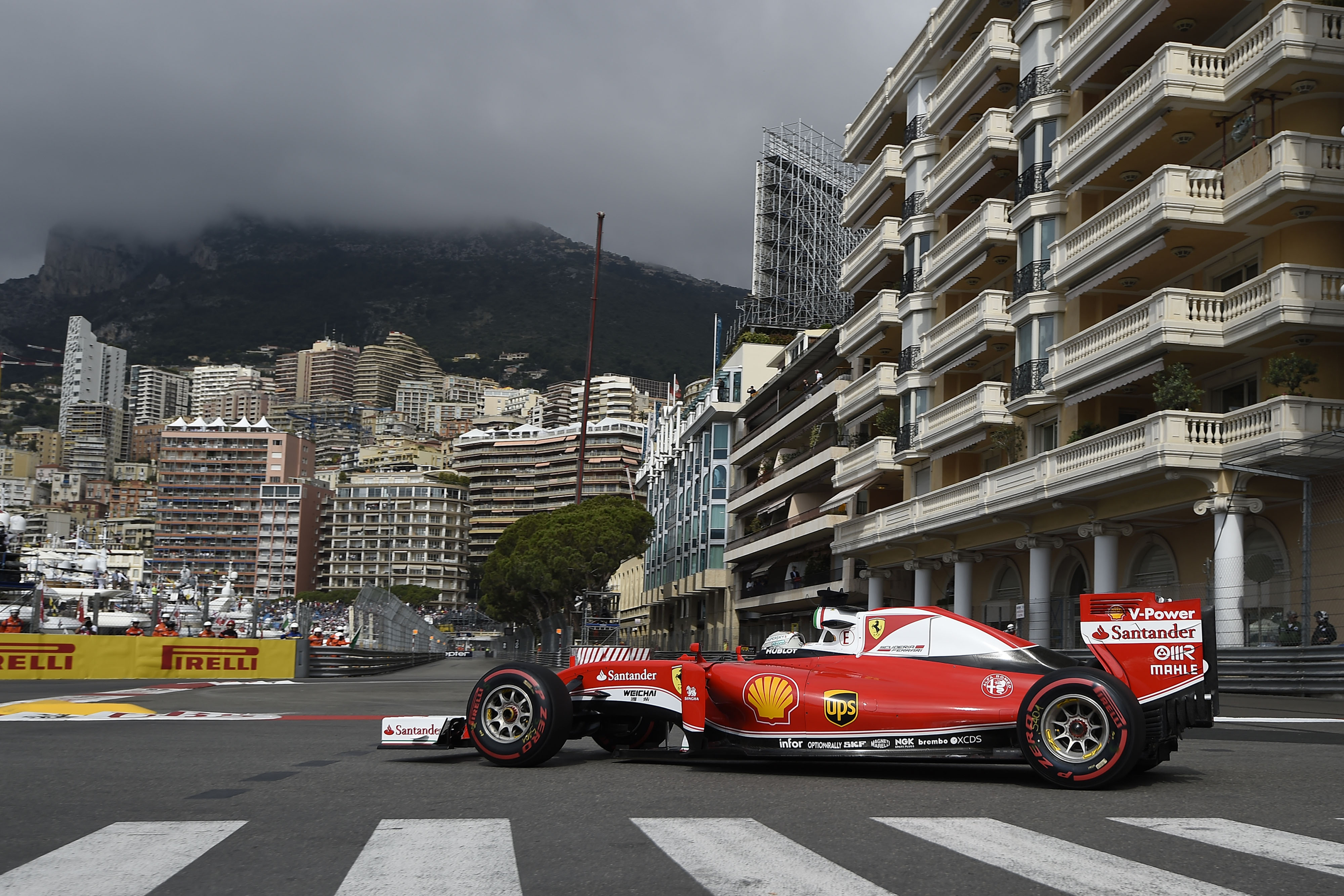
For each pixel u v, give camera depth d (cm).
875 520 3844
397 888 450
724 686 858
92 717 1432
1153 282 2738
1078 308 2866
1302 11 2206
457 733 885
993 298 3272
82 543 5575
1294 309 2150
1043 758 742
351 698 1994
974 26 3600
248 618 4356
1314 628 2095
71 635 2755
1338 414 2094
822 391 5212
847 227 4731
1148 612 778
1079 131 2817
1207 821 605
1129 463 2359
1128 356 2491
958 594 3466
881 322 4094
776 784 763
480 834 563
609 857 509
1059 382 2805
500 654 10075
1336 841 553
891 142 4438
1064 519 2830
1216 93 2388
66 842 548
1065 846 534
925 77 3994
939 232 3859
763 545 5869
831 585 4931
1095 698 730
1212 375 2539
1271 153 2219
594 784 760
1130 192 2531
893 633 852
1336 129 2295
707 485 7188
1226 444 2236
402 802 676
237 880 465
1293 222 2292
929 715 792
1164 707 767
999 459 3447
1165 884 457
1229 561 2219
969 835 563
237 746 1033
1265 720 1412
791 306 7494
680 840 548
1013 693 786
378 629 4278
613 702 877
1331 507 2156
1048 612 2775
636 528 7225
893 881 462
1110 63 2791
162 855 513
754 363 7075
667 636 8712
